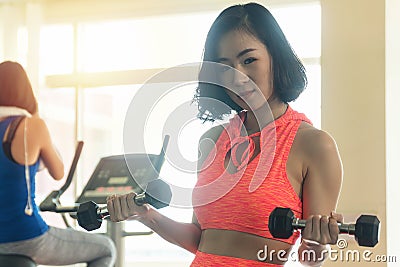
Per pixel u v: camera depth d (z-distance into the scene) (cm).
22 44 604
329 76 470
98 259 319
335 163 147
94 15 587
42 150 305
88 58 597
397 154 460
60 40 604
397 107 463
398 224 455
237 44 152
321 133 150
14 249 291
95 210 162
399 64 464
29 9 590
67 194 600
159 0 561
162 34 570
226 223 151
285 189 148
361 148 459
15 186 290
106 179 396
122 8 576
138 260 585
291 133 152
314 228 130
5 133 293
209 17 554
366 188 455
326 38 473
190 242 172
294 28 509
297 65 157
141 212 161
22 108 305
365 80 462
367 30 464
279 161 149
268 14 156
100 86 577
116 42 588
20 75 306
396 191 457
